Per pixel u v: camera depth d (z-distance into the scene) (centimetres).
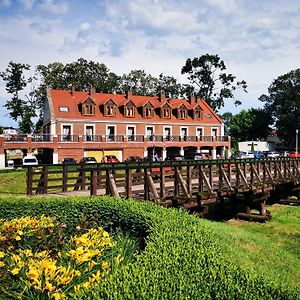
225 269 394
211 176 1528
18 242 653
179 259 433
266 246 1148
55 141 4253
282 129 8131
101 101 4900
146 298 326
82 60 6700
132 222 772
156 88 7462
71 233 767
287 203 2206
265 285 349
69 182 2242
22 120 6078
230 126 8956
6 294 481
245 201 1759
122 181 1528
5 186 2089
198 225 659
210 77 6812
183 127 5356
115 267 496
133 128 4941
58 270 464
